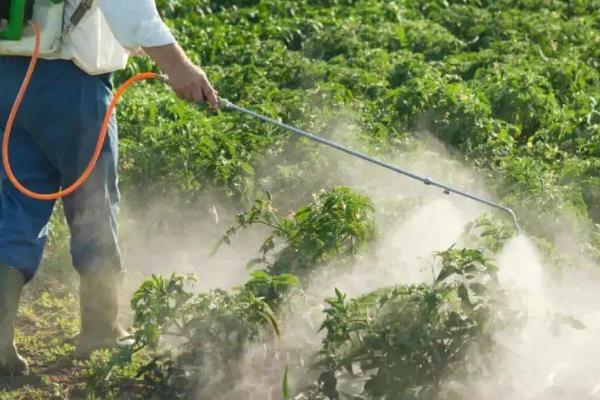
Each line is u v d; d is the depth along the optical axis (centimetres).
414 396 1052
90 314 1234
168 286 1138
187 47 2545
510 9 2834
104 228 1214
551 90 2117
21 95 1145
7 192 1188
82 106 1166
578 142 1911
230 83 2153
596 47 2511
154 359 1139
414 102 1986
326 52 2523
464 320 1088
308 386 1095
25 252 1174
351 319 1083
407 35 2573
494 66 2241
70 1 1138
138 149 1719
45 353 1245
